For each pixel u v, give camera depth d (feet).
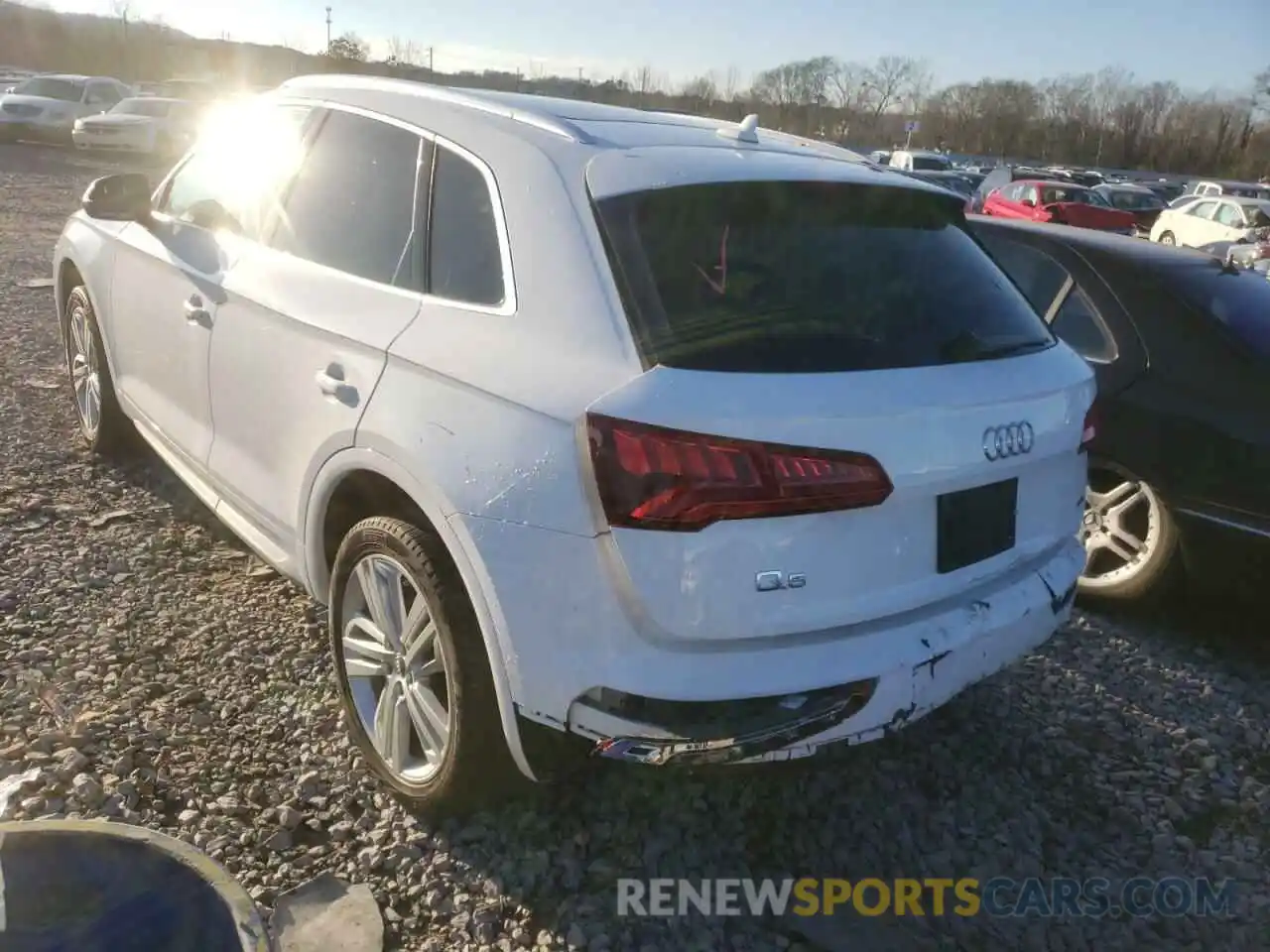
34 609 12.56
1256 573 13.62
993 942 9.03
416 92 11.13
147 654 11.89
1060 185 86.48
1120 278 15.12
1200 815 10.94
